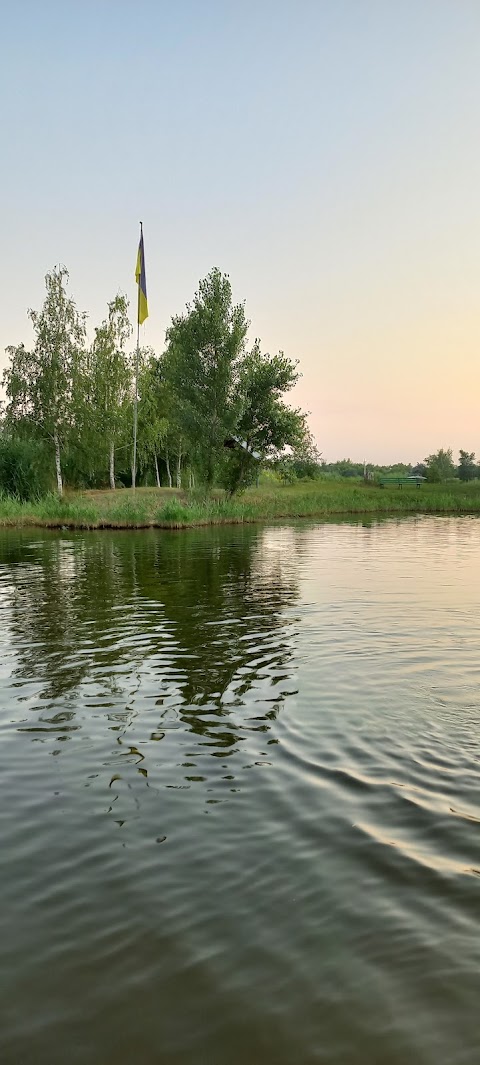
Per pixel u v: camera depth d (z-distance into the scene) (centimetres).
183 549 2392
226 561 2005
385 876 386
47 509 3825
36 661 856
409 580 1584
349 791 490
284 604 1257
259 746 576
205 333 4369
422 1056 268
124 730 619
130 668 820
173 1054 271
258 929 343
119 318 5919
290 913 355
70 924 349
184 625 1065
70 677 786
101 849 421
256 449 5066
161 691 732
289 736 597
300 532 3212
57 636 992
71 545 2589
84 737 604
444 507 5216
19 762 555
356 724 623
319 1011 291
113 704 691
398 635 990
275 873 391
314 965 318
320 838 428
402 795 482
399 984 305
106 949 330
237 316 4416
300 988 304
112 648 919
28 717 657
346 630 1025
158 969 317
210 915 355
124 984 308
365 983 306
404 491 6544
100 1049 274
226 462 4897
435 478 8412
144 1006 296
